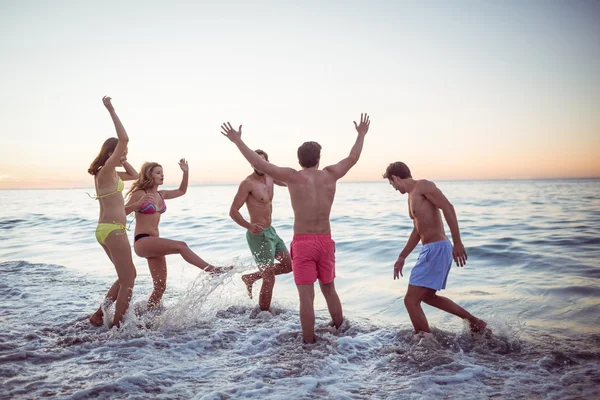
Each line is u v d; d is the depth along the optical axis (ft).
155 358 12.35
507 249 28.68
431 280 13.64
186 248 16.35
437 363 11.94
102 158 15.05
